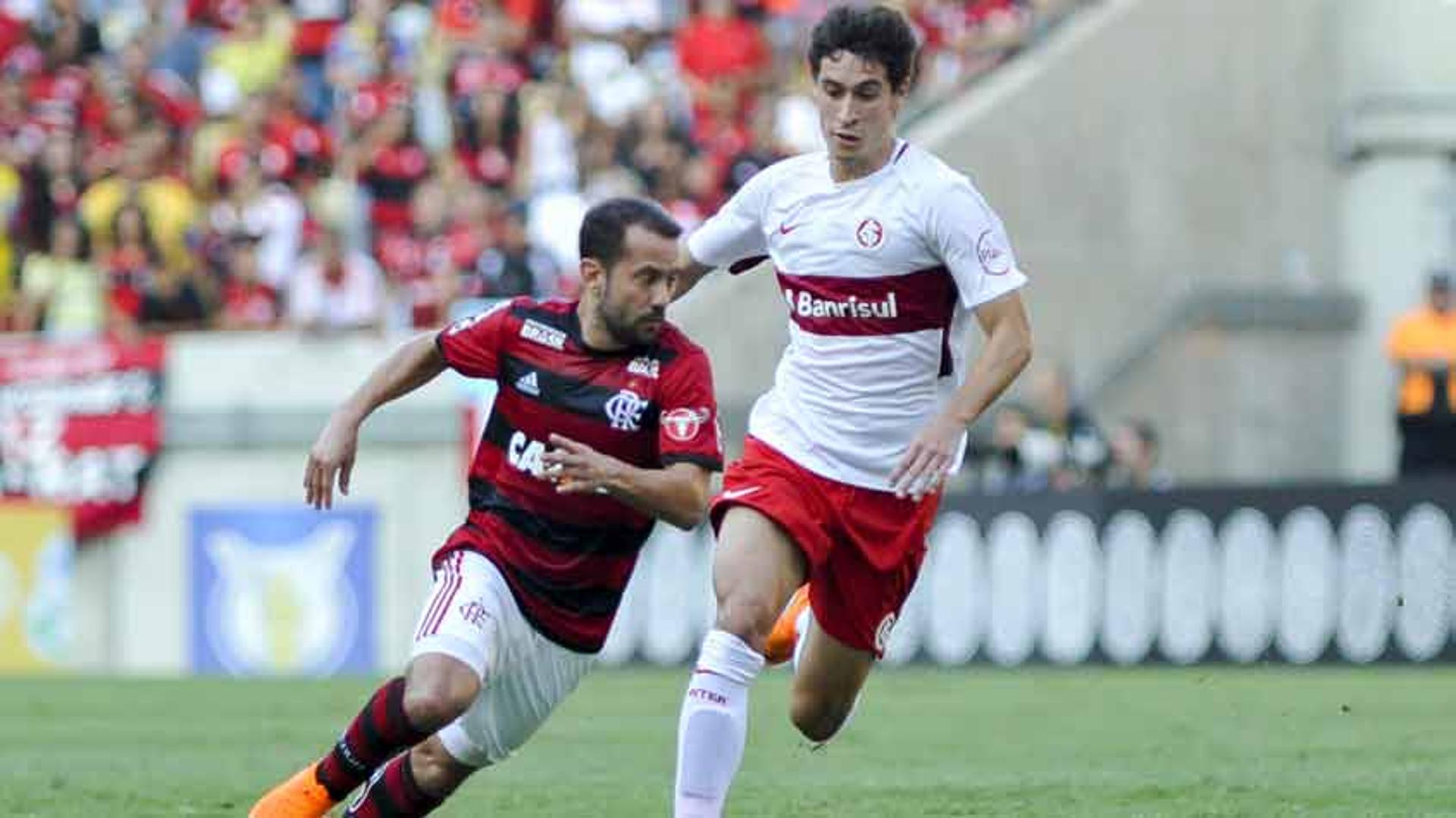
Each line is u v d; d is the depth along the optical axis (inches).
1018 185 2952.8
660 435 971.3
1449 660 2208.4
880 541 1035.3
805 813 1188.5
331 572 2679.6
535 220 2844.5
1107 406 2987.2
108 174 2942.9
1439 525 2209.6
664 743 1621.6
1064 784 1312.7
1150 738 1616.6
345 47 3075.8
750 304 2760.8
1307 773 1362.0
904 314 1021.2
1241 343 3036.4
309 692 2165.4
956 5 3110.2
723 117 2947.8
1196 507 2293.3
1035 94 2965.1
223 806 1252.5
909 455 984.3
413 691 946.1
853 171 1024.2
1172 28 3036.4
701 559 2433.6
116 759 1544.0
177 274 2859.3
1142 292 3014.3
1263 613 2272.4
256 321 2851.9
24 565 2714.1
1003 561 2378.2
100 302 2861.7
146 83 3038.9
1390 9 3056.1
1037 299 2955.2
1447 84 3048.7
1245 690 2012.8
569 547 976.9
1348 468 3075.8
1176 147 3034.0
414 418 2662.4
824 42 1006.4
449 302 2714.1
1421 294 3056.1
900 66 1006.4
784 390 1044.5
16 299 2920.8
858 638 1058.1
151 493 2738.7
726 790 997.8
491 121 2896.2
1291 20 3078.2
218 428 2728.8
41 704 2038.6
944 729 1696.6
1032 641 2357.3
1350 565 2240.4
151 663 2728.8
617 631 2479.1
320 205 2842.0
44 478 2746.1
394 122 2903.5
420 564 2664.9
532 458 978.1
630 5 3083.2
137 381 2746.1
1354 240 3090.6
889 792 1278.3
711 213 2842.0
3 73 3090.6
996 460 2516.0
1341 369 3078.2
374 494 2672.2
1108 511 2327.8
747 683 986.1
